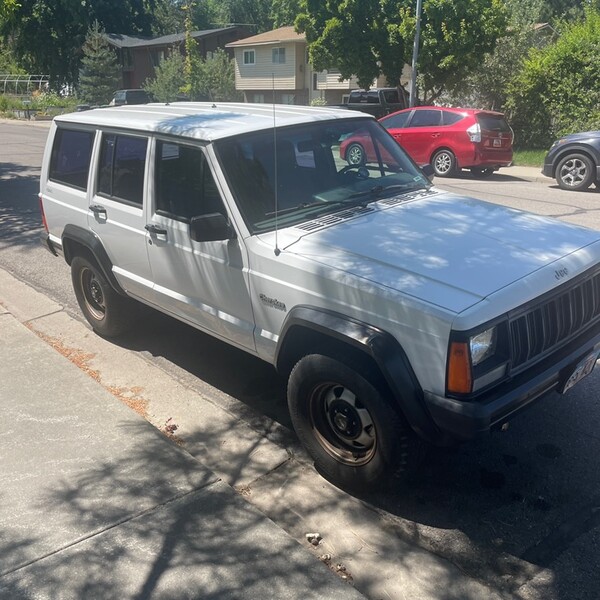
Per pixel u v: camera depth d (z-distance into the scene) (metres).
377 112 25.52
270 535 3.51
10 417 4.67
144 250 4.96
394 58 25.41
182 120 4.80
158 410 4.84
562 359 3.63
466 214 4.42
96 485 3.92
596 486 3.91
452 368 3.20
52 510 3.71
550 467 4.09
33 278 7.91
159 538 3.49
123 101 40.28
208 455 4.28
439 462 4.16
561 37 22.61
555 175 14.32
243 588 3.16
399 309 3.35
